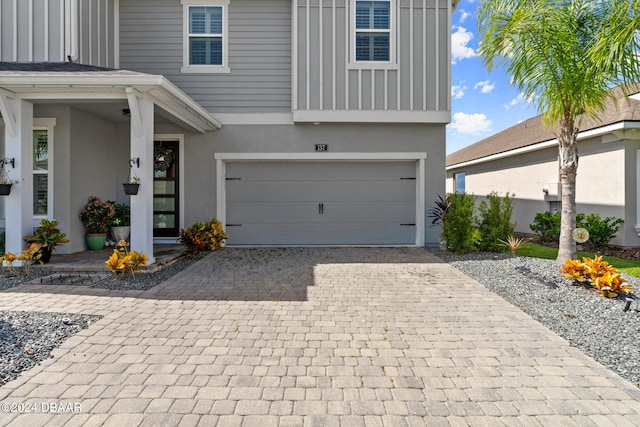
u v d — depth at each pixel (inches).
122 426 86.7
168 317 154.2
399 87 334.3
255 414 91.7
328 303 175.0
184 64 343.6
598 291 183.5
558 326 146.8
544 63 228.7
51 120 276.4
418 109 335.9
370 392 101.5
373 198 352.5
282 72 346.0
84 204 296.8
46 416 89.6
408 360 119.4
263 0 344.8
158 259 256.5
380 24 334.6
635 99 359.3
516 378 108.8
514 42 229.1
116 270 209.5
